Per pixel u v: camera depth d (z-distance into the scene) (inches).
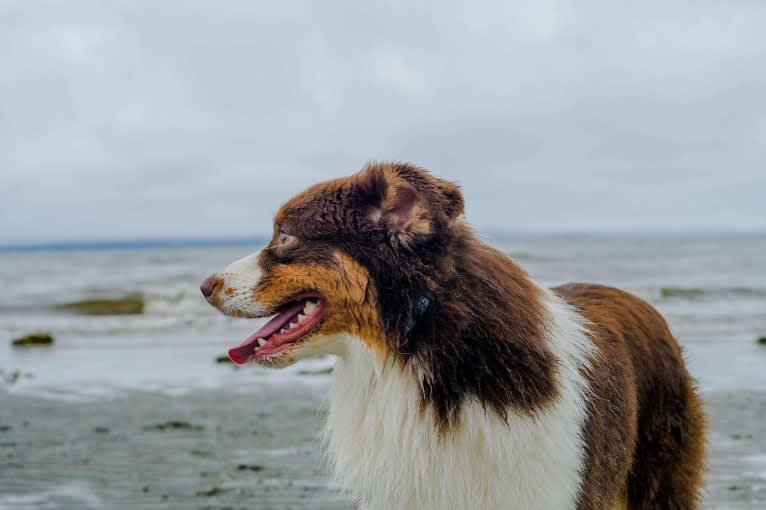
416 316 35.4
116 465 64.2
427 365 35.3
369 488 36.8
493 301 35.8
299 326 36.6
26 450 68.8
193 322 158.1
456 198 35.8
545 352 36.4
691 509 44.1
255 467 63.6
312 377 102.0
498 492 35.5
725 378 96.9
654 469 43.2
